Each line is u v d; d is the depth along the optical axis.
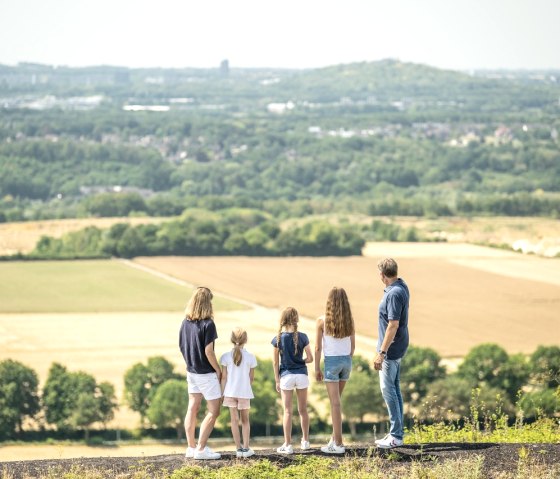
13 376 99.75
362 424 96.38
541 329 145.38
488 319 154.12
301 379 25.42
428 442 26.91
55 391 100.19
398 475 22.52
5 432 98.25
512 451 24.17
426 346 123.50
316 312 163.75
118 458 24.88
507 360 109.00
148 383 104.50
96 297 174.62
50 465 23.95
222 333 144.62
